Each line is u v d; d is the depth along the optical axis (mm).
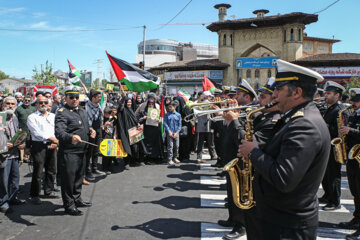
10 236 3793
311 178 1806
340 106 4988
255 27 29625
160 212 4703
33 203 5027
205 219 4445
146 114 8266
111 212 4668
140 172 7285
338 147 4410
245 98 4340
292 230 1841
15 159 4914
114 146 6914
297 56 27938
